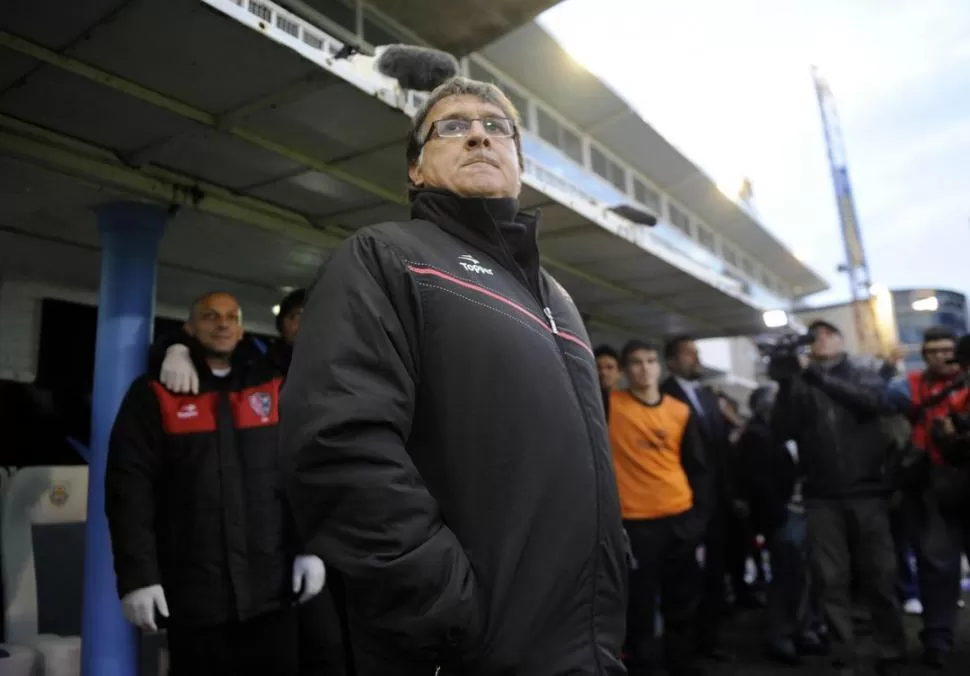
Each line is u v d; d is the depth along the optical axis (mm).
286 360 3025
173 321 5000
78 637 3098
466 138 1406
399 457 981
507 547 1042
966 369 3783
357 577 929
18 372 4141
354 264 1125
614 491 1256
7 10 1802
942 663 3785
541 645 1045
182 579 2207
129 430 2246
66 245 3631
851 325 19156
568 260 4367
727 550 5492
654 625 3498
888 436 3852
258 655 2320
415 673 1014
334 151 2744
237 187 3059
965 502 3775
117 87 2174
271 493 2383
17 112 2318
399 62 2381
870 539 3410
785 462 4363
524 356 1144
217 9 1848
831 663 3975
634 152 9477
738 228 13594
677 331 6676
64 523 3604
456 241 1271
